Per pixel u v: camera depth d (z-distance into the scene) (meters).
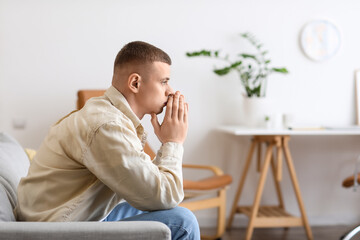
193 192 2.58
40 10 3.17
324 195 3.48
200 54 3.05
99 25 3.22
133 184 1.11
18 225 0.98
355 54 3.46
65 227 0.98
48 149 1.22
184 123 1.25
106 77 3.22
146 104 1.25
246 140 3.38
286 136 2.94
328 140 3.47
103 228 0.99
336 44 3.43
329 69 3.44
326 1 3.42
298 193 3.00
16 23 3.15
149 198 1.12
